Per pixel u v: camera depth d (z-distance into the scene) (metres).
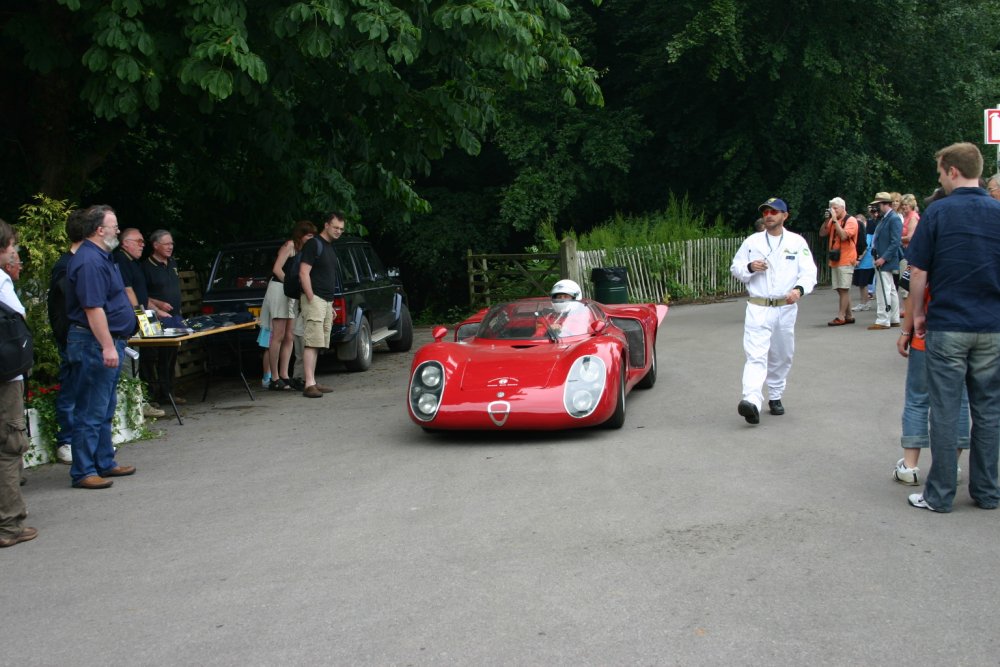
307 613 4.08
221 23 8.55
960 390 5.10
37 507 6.20
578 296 8.91
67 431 7.50
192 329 9.60
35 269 8.11
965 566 4.32
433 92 10.73
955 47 24.59
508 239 27.16
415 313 28.06
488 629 3.81
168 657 3.71
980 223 5.04
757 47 22.72
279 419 9.18
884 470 6.11
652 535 4.92
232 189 13.34
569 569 4.46
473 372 7.56
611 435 7.51
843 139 24.38
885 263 12.99
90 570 4.84
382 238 27.45
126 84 8.66
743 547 4.67
